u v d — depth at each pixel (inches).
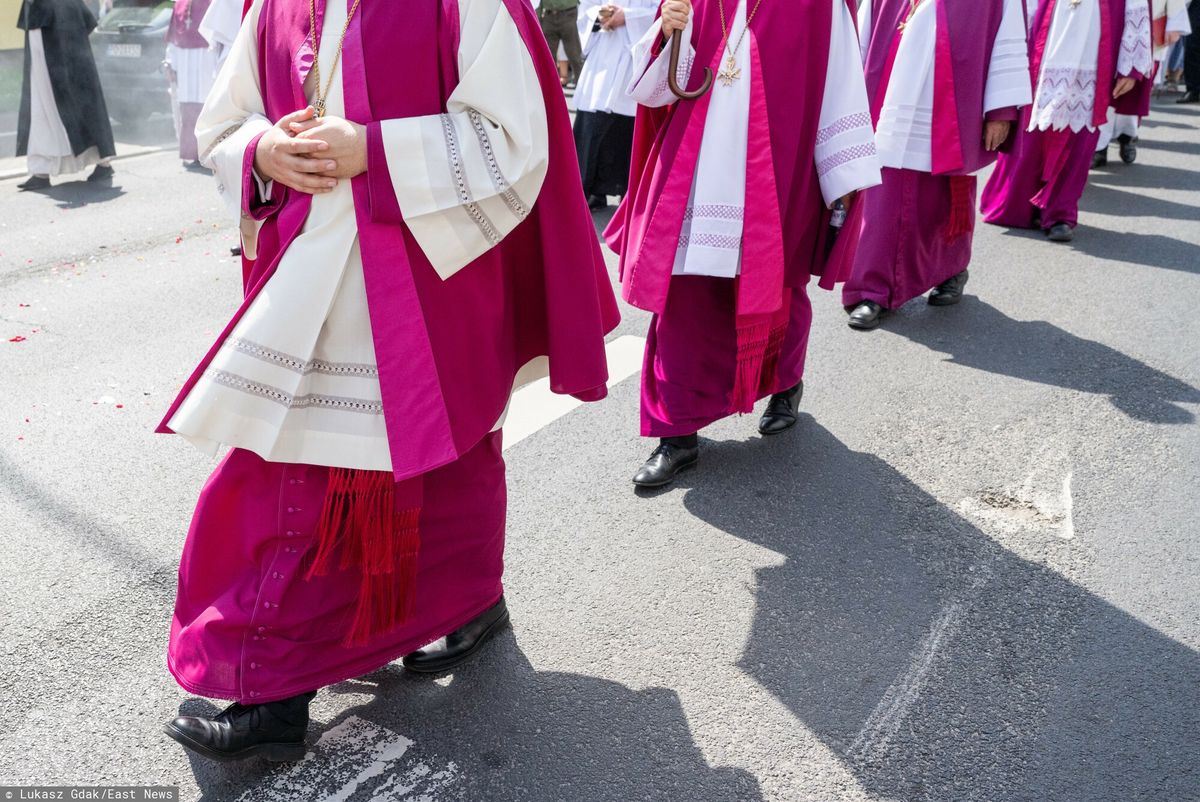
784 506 136.3
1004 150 198.1
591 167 284.7
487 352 88.2
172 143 402.0
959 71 187.5
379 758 91.7
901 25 189.6
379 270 80.0
